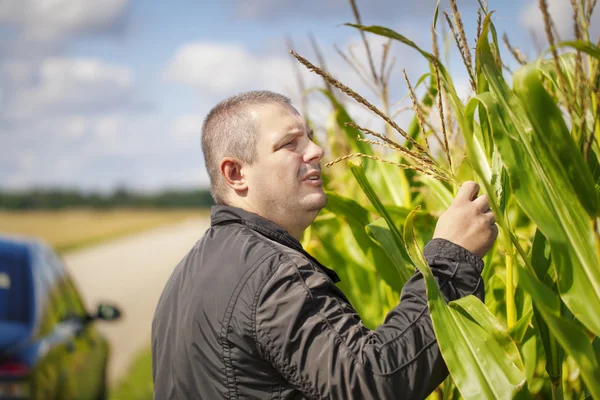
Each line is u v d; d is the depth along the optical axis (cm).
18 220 8950
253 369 140
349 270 245
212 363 143
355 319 138
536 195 133
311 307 137
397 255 175
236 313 141
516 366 130
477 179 160
